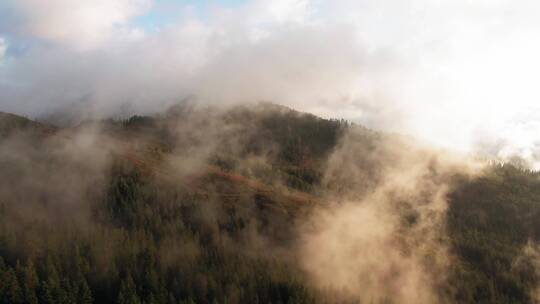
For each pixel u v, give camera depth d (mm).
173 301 123625
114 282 130750
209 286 137125
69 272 129250
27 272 115312
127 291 123125
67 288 117812
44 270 124500
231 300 133625
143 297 125562
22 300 109312
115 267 135500
